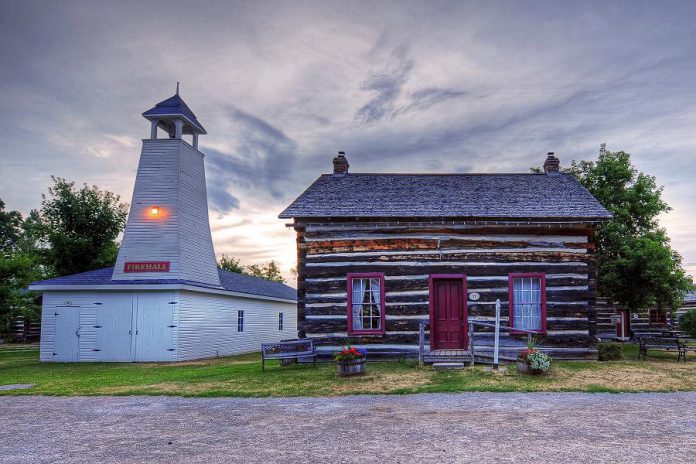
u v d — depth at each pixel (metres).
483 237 14.81
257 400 9.63
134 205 20.12
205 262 22.19
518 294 14.69
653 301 19.23
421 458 5.76
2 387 12.10
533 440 6.46
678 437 6.58
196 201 21.88
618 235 19.33
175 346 18.36
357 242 14.95
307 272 14.95
